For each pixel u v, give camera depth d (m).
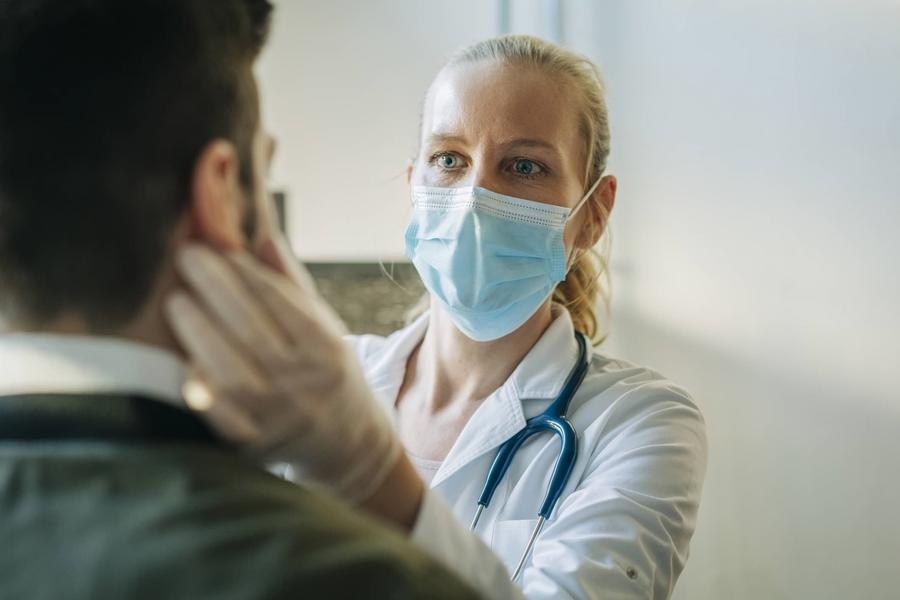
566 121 1.44
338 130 3.00
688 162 2.65
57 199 0.52
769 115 2.46
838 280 2.28
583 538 1.17
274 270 0.63
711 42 2.61
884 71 2.19
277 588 0.46
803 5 2.38
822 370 2.31
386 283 2.77
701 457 1.36
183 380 0.55
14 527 0.48
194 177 0.55
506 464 1.36
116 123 0.52
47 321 0.54
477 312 1.41
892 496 2.16
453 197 1.42
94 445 0.51
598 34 2.85
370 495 0.70
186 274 0.55
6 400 0.51
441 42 2.98
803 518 2.33
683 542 1.28
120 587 0.45
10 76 0.52
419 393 1.56
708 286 2.58
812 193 2.35
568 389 1.43
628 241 2.78
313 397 0.60
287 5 3.03
